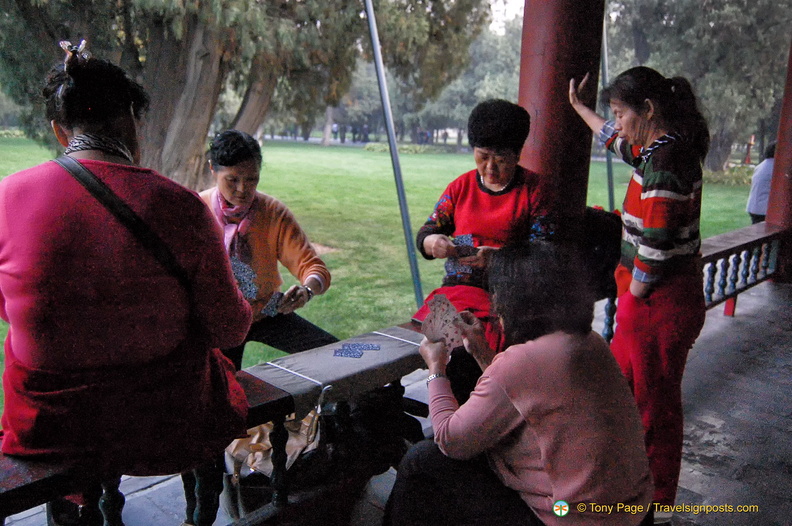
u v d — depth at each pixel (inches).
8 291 52.1
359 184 952.9
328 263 481.7
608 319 141.3
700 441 130.9
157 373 57.9
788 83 239.1
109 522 65.2
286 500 83.3
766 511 107.3
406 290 410.3
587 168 121.6
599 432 58.9
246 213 98.0
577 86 115.0
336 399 82.0
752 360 175.2
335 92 452.4
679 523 103.3
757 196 274.1
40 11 322.7
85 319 52.8
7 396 57.2
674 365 93.5
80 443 56.7
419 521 73.0
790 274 248.8
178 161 411.5
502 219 89.6
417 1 476.1
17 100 322.7
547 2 113.3
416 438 99.4
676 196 85.4
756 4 931.3
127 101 56.4
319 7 406.3
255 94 430.6
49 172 52.2
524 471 64.6
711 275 196.1
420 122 1785.2
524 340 62.7
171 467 61.1
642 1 991.6
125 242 52.4
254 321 104.4
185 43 380.5
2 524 54.3
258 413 73.5
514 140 85.9
